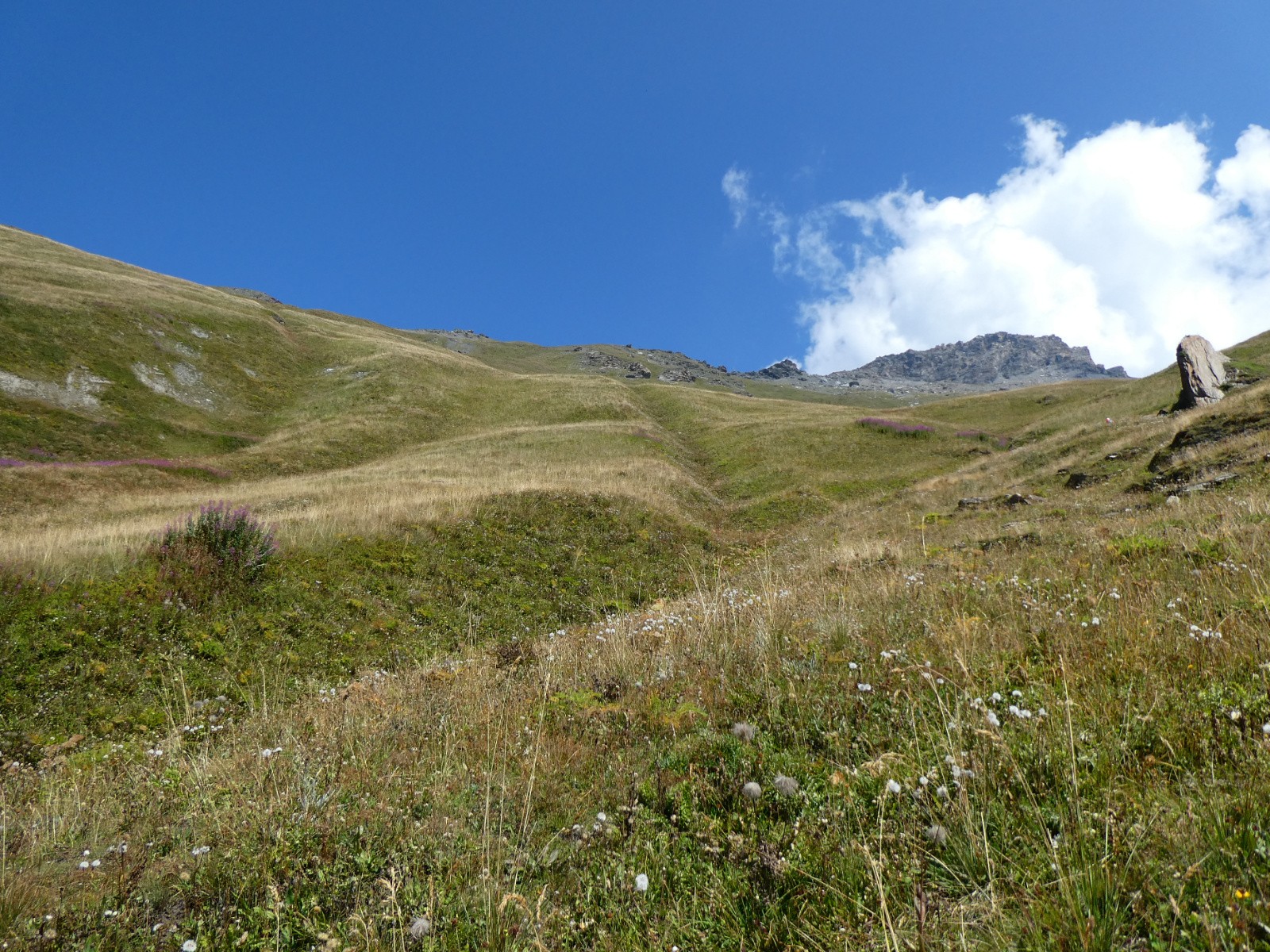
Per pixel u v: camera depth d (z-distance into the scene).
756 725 4.41
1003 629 5.38
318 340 76.00
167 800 4.83
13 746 8.96
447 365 74.56
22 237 80.31
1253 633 4.14
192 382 53.03
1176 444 21.45
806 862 2.95
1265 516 9.11
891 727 3.97
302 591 14.93
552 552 21.03
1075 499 20.00
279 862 3.41
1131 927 2.24
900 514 26.75
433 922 2.85
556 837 3.51
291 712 7.39
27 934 3.05
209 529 15.24
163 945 3.01
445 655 13.18
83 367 46.56
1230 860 2.35
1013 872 2.57
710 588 15.19
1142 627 4.61
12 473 31.02
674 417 66.12
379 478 35.06
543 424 56.62
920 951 2.24
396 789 4.21
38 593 12.27
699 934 2.70
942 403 69.94
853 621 6.27
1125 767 3.08
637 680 5.80
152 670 11.38
